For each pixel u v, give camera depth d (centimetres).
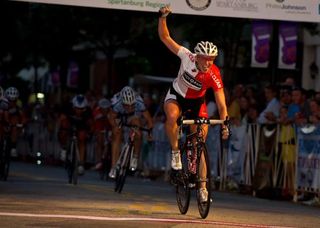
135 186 1786
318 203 1504
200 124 1105
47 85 3562
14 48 3247
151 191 1642
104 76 3697
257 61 1966
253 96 1895
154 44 2812
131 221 1066
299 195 1574
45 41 2980
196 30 2347
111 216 1114
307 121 1561
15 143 1872
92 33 2823
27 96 3475
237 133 1764
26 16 3017
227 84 2416
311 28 2280
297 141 1576
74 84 3275
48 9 2773
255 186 1684
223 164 1820
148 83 2842
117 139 1614
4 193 1417
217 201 1489
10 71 3453
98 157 2211
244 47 2567
